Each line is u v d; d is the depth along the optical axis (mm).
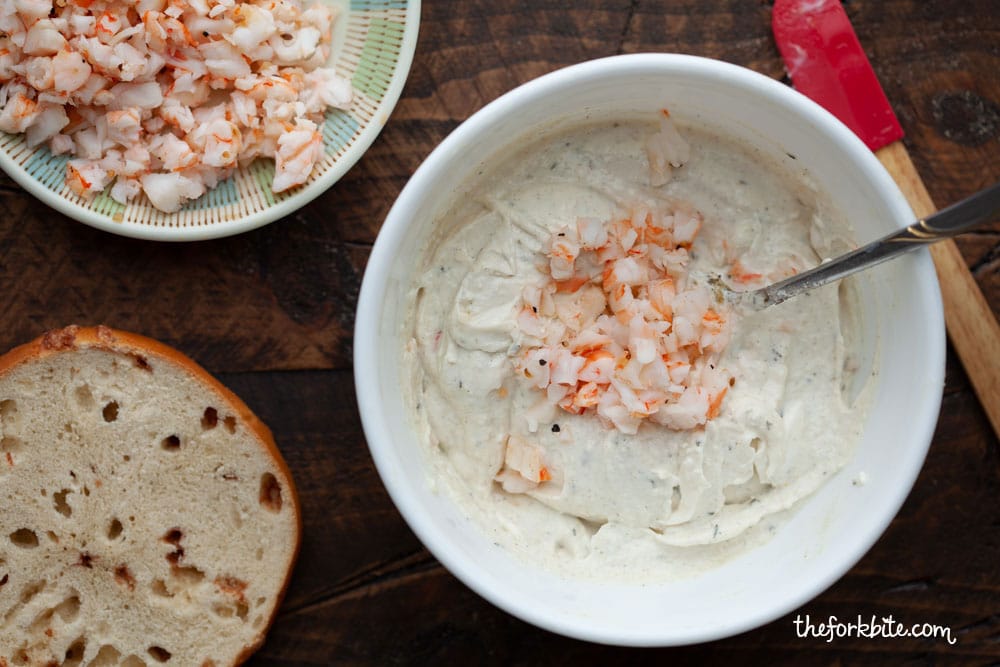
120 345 467
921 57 488
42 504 478
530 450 458
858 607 499
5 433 474
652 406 451
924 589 499
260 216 469
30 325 486
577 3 487
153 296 488
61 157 478
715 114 444
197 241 487
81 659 493
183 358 472
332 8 484
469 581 424
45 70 460
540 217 456
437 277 458
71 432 476
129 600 483
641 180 458
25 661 486
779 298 445
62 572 482
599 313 461
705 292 456
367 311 421
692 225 456
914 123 488
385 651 496
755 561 456
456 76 488
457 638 498
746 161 457
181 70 474
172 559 483
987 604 498
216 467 479
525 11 487
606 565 457
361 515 494
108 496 478
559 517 464
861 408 456
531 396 457
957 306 482
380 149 489
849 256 414
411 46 471
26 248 486
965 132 488
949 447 495
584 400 452
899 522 499
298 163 467
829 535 449
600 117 452
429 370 458
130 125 469
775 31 481
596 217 456
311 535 493
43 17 460
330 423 492
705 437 456
